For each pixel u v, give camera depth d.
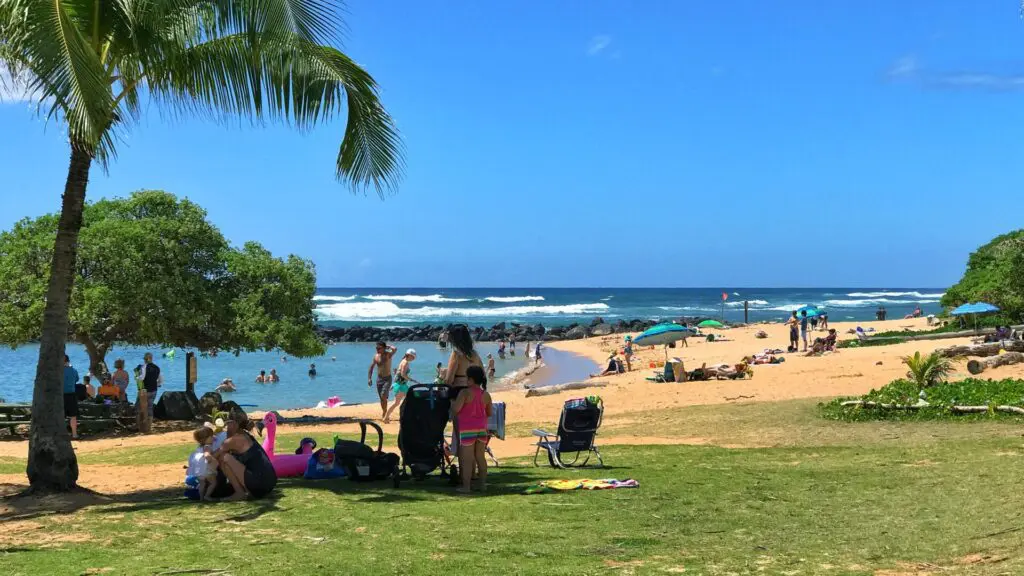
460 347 7.91
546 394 23.88
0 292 18.03
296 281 20.20
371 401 28.00
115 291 18.03
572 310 111.69
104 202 20.38
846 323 58.44
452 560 5.02
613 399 20.25
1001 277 38.59
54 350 8.06
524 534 5.76
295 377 36.56
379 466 8.50
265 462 7.57
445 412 8.07
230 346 20.45
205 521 6.40
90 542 5.68
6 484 8.95
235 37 8.79
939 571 4.59
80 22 7.70
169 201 20.17
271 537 5.77
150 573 4.73
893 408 13.45
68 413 16.08
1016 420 11.98
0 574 4.75
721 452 10.57
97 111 7.17
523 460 10.67
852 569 4.71
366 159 9.93
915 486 7.31
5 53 7.72
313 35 8.05
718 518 6.27
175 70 8.55
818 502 6.82
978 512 5.99
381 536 5.74
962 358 23.05
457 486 8.06
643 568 4.81
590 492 7.53
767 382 21.56
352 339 68.12
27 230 19.22
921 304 119.44
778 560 4.96
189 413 19.12
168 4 7.55
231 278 20.25
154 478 10.06
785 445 11.15
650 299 146.00
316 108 9.37
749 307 117.69
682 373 23.25
